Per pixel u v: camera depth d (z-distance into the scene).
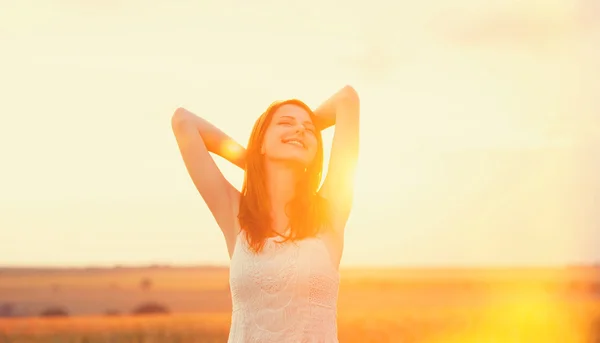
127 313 110.00
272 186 3.91
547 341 35.12
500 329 40.97
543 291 167.62
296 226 3.81
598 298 128.88
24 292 173.38
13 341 41.66
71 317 99.88
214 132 4.24
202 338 37.75
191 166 4.17
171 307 126.81
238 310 3.84
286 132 3.90
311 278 3.75
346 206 4.06
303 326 3.72
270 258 3.78
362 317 66.12
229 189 4.14
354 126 4.19
